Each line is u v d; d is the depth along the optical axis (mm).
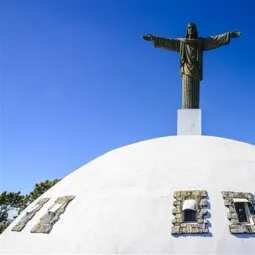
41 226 18016
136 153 20516
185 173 17906
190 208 16062
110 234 16156
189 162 18609
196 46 23438
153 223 16062
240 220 16188
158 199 16844
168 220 16047
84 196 18500
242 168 18344
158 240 15547
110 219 16703
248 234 15523
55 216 18031
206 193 16688
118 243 15805
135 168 19000
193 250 15125
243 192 16906
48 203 19656
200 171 17938
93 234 16406
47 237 17297
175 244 15367
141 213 16500
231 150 19875
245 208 16531
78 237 16562
